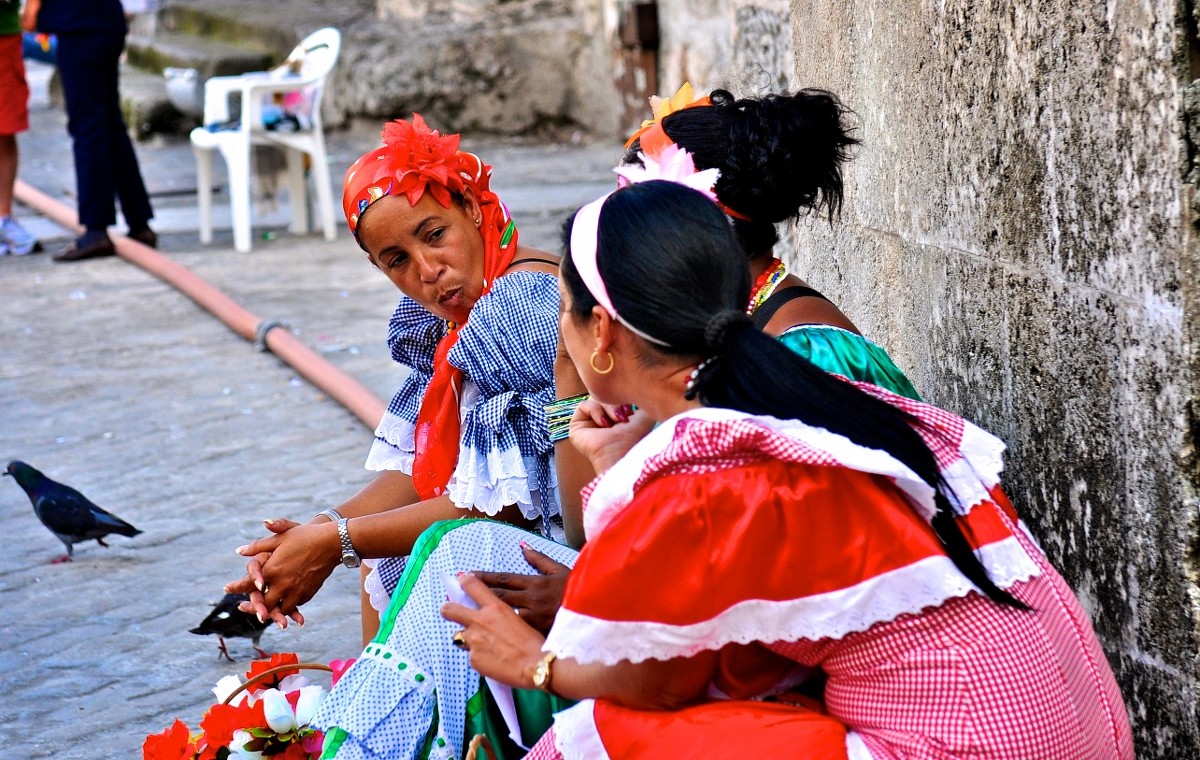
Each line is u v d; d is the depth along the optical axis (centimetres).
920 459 187
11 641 384
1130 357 206
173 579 421
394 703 234
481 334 263
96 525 432
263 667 279
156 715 339
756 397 189
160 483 502
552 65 1250
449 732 235
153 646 378
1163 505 201
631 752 195
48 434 557
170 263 817
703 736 191
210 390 609
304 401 593
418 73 1234
